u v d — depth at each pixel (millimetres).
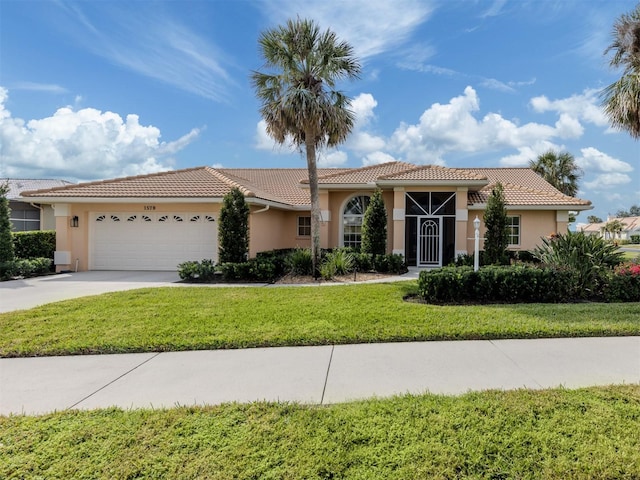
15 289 11617
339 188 18344
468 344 6062
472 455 3072
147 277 14445
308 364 5254
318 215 14336
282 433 3420
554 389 4277
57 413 3840
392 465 2977
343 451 3154
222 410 3869
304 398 4219
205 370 5074
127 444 3268
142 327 6836
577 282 9492
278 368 5121
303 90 12883
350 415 3715
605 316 7383
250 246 16109
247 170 26812
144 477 2863
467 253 17641
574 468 2912
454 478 2834
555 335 6395
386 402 3998
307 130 13789
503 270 9398
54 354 5719
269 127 14016
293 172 26297
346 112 14273
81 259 16469
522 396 4078
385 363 5262
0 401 4188
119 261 16578
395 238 17344
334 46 13414
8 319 7426
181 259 16312
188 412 3828
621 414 3656
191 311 8078
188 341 6102
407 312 7867
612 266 10219
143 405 4066
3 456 3111
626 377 4660
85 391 4438
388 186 17484
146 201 15625
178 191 16047
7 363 5383
